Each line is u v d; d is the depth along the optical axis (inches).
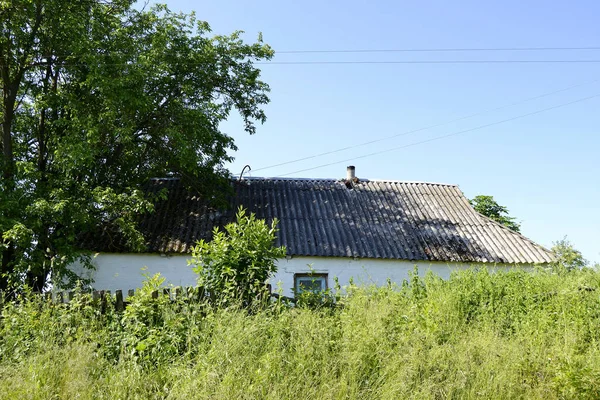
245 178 689.0
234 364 202.8
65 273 446.0
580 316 289.6
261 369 205.5
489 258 563.5
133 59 513.0
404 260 552.1
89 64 473.4
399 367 213.0
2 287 452.8
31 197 460.4
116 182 551.5
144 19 564.4
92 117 485.1
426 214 642.2
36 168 497.4
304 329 235.8
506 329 284.4
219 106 574.2
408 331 243.9
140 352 219.3
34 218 446.0
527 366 221.9
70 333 236.5
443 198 690.8
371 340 227.3
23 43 486.9
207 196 597.6
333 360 218.7
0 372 206.8
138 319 238.2
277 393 192.1
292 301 289.0
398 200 667.4
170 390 195.0
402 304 285.4
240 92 620.1
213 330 229.9
